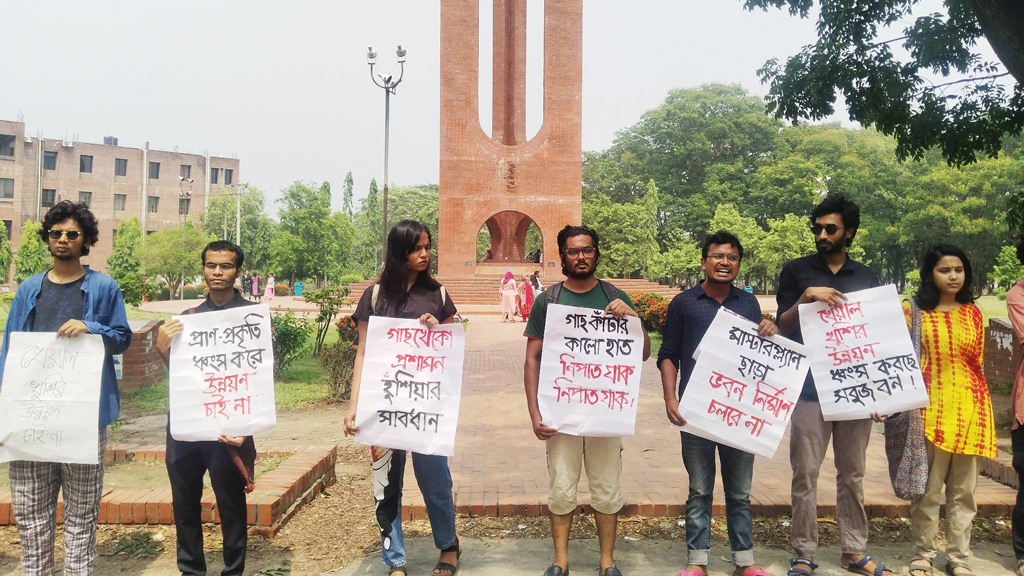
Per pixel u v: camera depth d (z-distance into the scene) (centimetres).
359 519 502
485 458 649
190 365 383
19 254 4181
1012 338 1016
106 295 374
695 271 4762
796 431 398
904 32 1005
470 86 3281
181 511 378
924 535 404
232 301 407
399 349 394
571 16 3278
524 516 503
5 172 5341
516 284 2703
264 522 460
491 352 1552
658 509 502
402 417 388
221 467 376
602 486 391
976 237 4122
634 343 392
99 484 374
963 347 404
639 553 440
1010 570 412
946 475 407
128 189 5831
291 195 4725
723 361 397
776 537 464
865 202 4981
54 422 353
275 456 610
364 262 6625
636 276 5406
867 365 395
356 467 642
